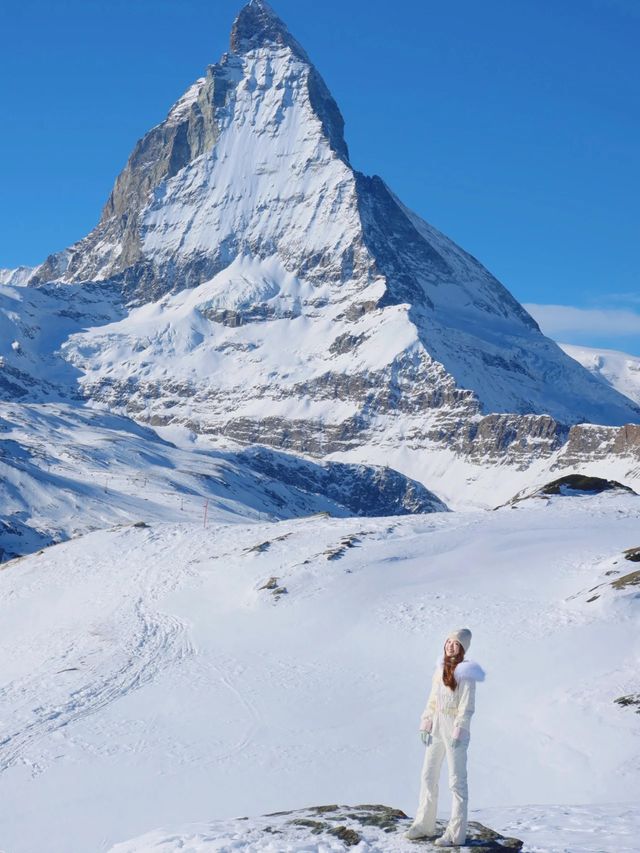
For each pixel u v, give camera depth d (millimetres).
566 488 80875
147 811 31828
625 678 35938
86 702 45062
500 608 48750
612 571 50125
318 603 55031
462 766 12789
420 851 12656
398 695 41156
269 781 33438
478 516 72438
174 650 53312
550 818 16891
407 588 55125
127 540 77750
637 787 27531
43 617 65312
